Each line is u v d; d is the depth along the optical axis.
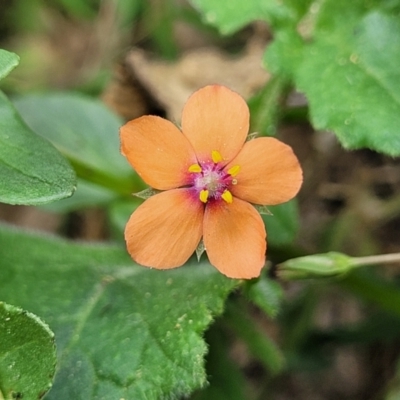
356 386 0.12
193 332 0.09
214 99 0.09
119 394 0.09
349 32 0.11
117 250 0.11
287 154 0.09
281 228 0.11
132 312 0.10
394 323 0.12
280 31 0.11
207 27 0.14
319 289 0.12
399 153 0.10
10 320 0.08
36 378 0.08
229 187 0.09
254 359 0.12
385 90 0.10
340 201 0.13
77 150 0.12
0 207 0.14
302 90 0.11
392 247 0.13
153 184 0.09
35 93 0.13
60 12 0.15
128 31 0.14
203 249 0.09
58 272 0.10
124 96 0.13
